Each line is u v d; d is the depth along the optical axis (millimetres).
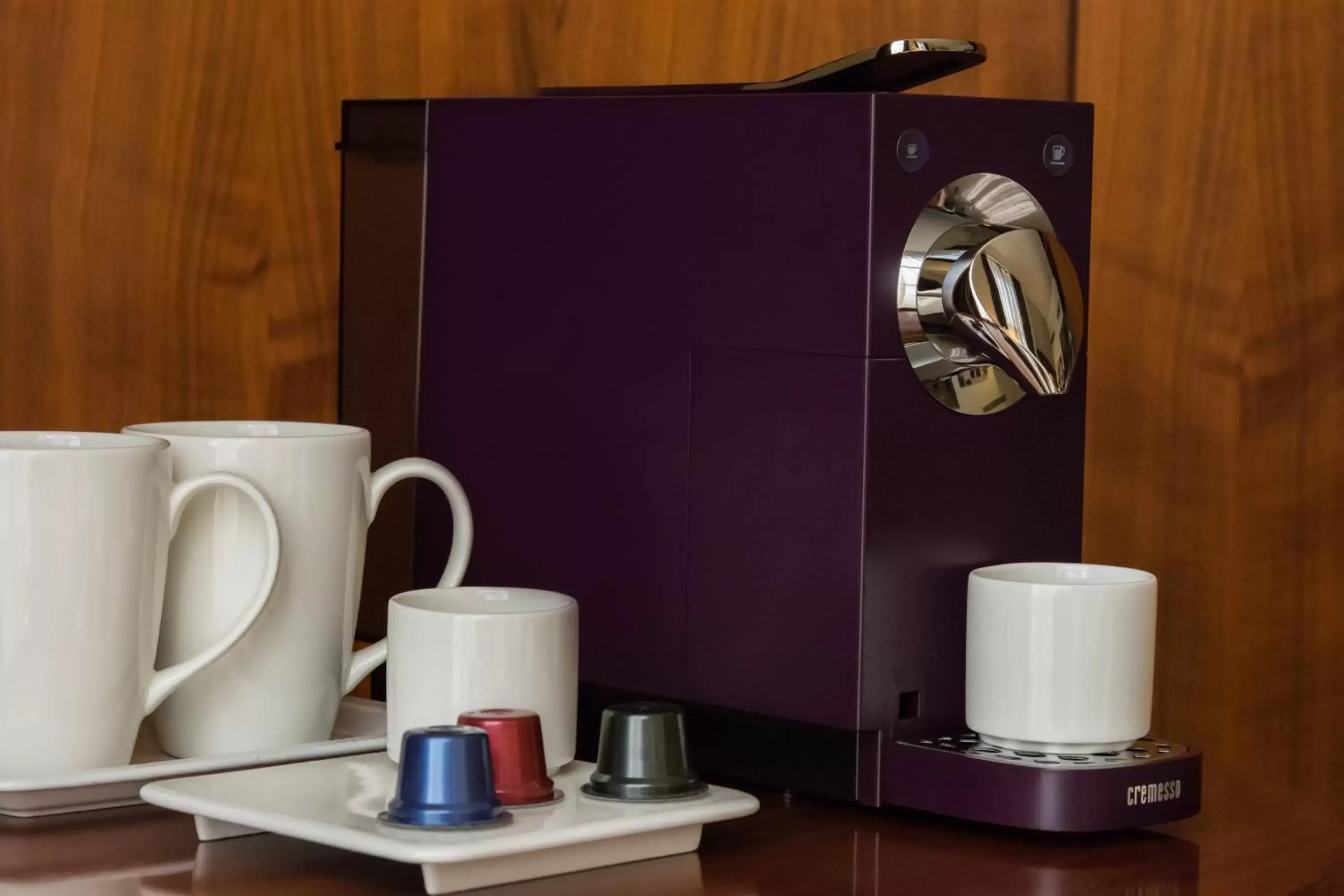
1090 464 1552
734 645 956
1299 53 1554
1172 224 1548
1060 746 881
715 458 962
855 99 898
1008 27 1515
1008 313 896
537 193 1052
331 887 754
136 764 889
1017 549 968
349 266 1168
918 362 913
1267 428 1569
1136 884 808
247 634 905
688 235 972
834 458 908
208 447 900
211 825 816
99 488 833
